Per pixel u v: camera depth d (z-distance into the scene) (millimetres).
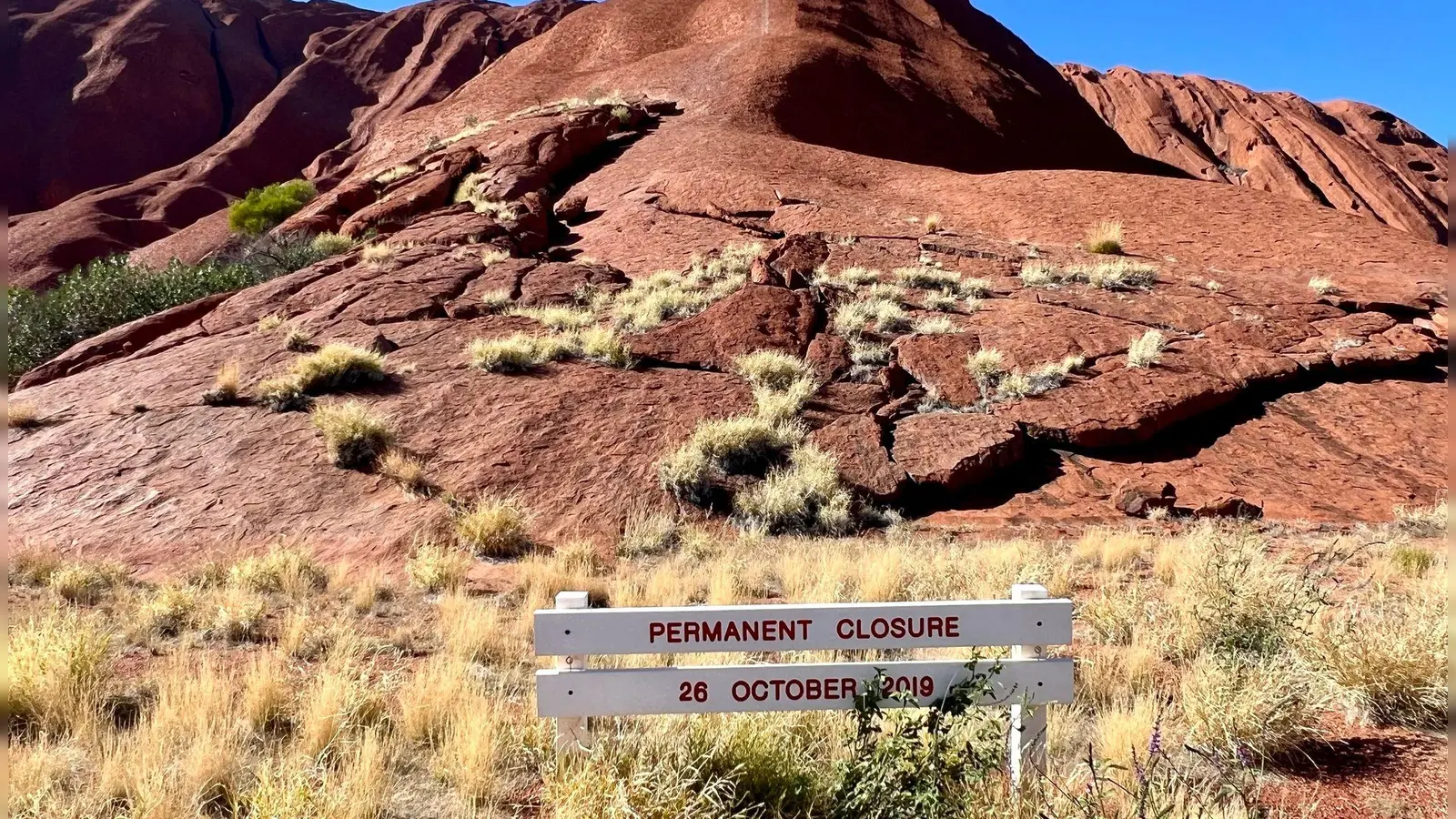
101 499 10859
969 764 3785
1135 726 4508
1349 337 15789
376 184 30422
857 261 18609
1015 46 65500
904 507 11672
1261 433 13469
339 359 13320
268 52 102562
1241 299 17328
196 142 87688
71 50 86812
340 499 10883
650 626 3910
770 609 3916
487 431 12320
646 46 52344
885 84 46094
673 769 4043
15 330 19609
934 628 3955
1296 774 4246
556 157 29500
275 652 6574
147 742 4602
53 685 5258
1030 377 14023
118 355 16938
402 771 4523
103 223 63000
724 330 15094
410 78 90875
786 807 4012
